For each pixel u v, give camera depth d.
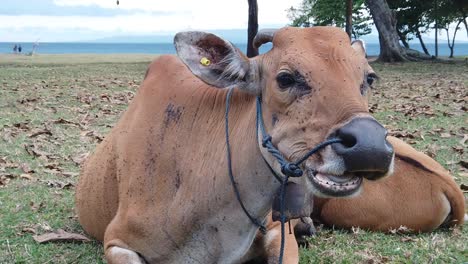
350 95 1.07
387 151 1.00
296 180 1.15
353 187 1.04
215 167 1.30
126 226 1.43
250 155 1.24
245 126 1.27
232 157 1.27
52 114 4.08
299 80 1.11
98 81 6.38
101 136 3.27
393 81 6.55
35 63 10.41
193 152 1.36
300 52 1.13
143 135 1.48
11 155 2.87
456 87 5.87
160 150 1.42
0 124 3.65
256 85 1.23
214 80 1.27
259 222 1.30
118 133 1.60
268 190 1.25
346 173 1.02
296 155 1.10
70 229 1.89
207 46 1.26
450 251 1.69
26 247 1.71
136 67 8.88
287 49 1.15
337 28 1.20
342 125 1.03
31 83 6.11
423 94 5.25
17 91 5.37
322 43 1.14
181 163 1.37
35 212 2.04
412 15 13.95
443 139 3.21
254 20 8.70
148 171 1.42
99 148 1.76
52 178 2.49
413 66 9.21
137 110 1.57
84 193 1.74
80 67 8.84
